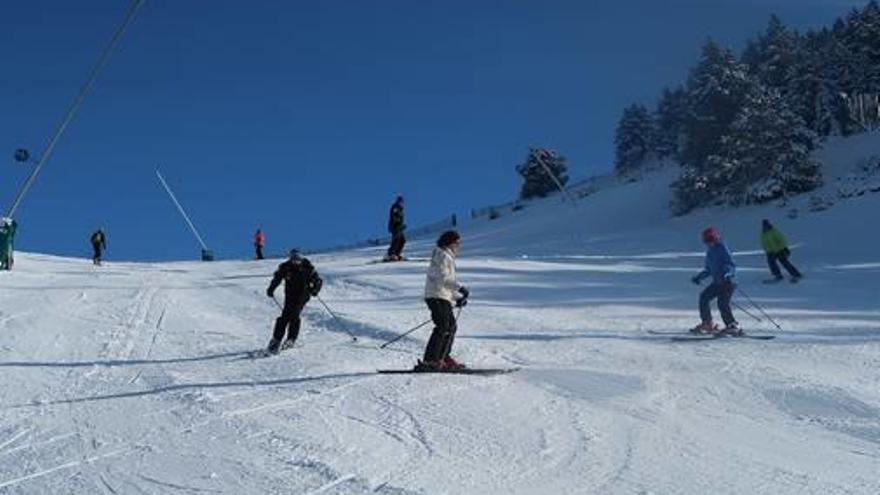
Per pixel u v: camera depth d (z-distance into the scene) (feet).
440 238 37.63
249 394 32.60
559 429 28.35
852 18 212.64
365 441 26.18
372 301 61.52
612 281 72.95
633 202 189.47
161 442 26.18
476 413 29.99
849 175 160.15
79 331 48.24
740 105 179.73
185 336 46.85
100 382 35.53
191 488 21.84
